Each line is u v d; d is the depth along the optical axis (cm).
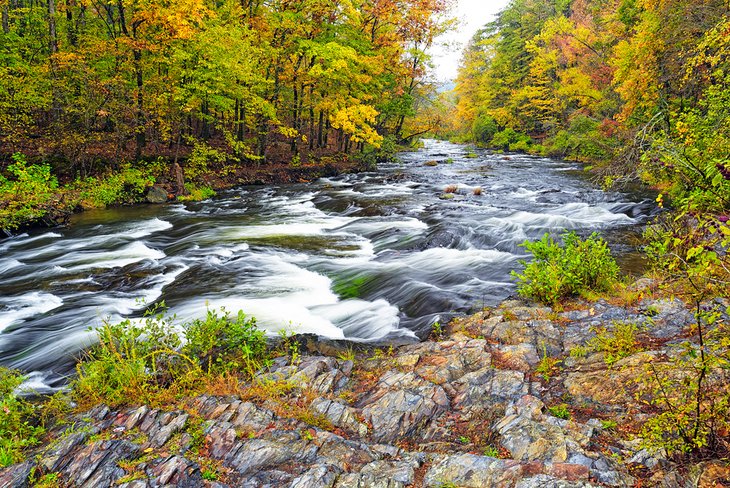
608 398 413
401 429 413
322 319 754
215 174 2117
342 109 2464
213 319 617
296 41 2433
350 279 932
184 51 1814
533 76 4359
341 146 3173
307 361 550
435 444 385
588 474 309
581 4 3897
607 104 2825
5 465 379
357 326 722
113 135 1853
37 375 601
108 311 792
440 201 1731
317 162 2664
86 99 1684
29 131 1834
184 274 978
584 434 357
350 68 2505
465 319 659
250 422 424
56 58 1658
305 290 886
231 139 2170
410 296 809
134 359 519
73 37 2002
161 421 425
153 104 1808
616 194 1692
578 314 617
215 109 2331
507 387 455
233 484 345
